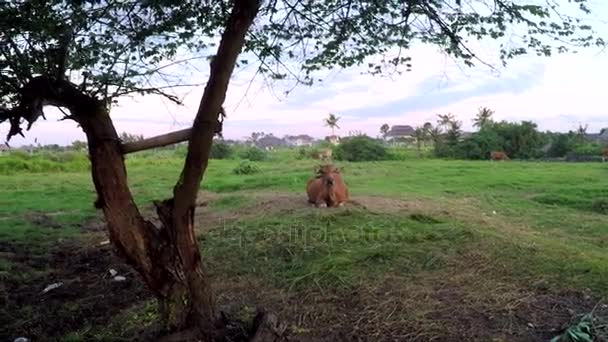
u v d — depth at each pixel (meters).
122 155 3.57
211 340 3.67
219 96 3.28
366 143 27.81
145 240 3.60
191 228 3.66
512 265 5.29
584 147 29.56
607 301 4.42
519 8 4.09
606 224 7.71
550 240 6.46
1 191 12.99
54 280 5.70
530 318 4.19
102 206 3.57
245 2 3.18
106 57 4.00
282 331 3.81
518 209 9.18
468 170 18.11
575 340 3.74
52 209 10.16
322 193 8.56
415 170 18.31
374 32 4.55
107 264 6.15
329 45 4.68
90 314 4.75
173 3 3.98
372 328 4.13
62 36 3.62
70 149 24.94
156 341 3.65
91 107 3.49
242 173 17.77
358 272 5.16
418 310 4.35
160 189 13.12
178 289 3.65
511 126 30.91
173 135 3.55
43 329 4.50
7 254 6.52
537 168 18.88
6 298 5.12
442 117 60.53
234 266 5.69
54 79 3.48
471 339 3.90
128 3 3.91
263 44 4.59
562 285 4.77
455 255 5.61
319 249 5.99
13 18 3.51
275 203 9.29
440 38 4.44
